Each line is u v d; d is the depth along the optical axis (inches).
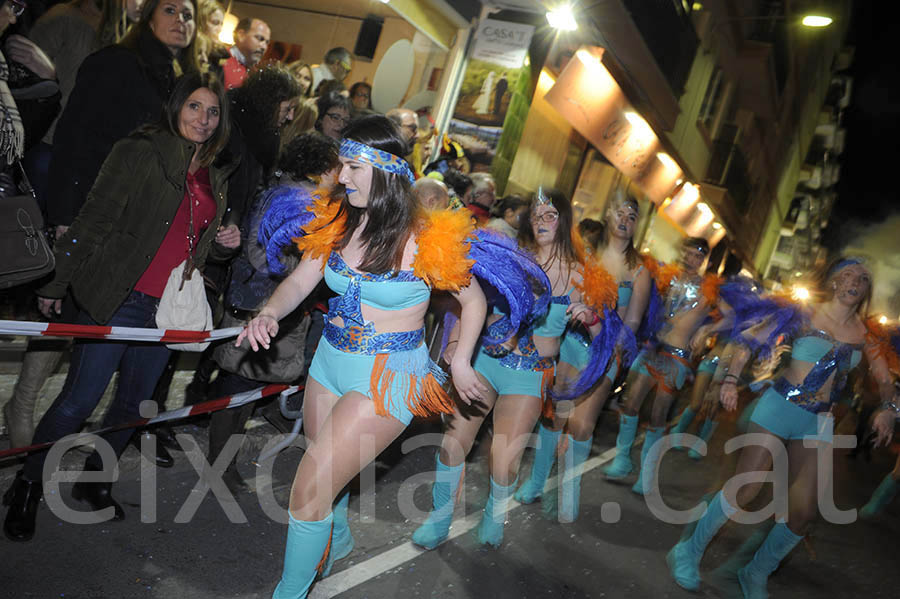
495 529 161.2
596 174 542.9
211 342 157.3
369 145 108.3
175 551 133.2
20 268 111.3
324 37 343.6
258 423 195.9
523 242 162.1
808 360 166.4
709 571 175.8
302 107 214.7
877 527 246.8
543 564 161.2
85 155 140.5
